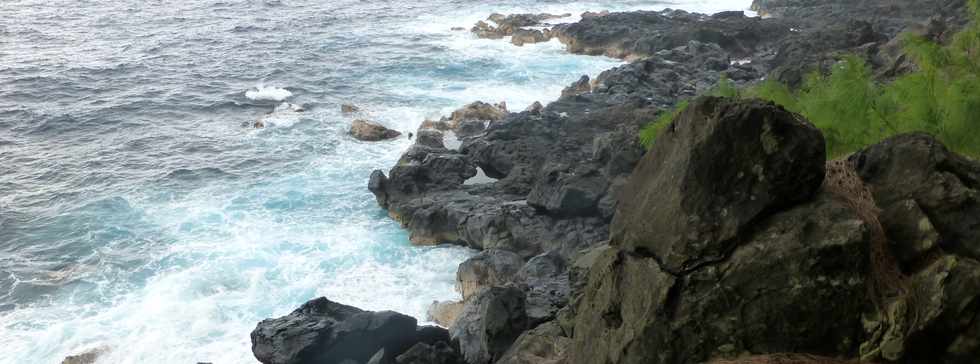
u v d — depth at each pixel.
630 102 50.41
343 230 40.75
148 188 46.22
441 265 37.41
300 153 51.66
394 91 65.81
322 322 24.73
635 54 73.31
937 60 15.24
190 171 48.69
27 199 44.97
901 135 12.50
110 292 34.84
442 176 43.81
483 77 69.44
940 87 14.41
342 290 35.06
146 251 38.50
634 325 11.74
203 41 86.50
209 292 34.69
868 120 14.36
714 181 11.20
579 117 49.34
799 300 10.62
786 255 10.67
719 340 11.00
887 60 49.12
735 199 11.09
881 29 72.25
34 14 99.81
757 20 78.31
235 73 72.94
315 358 24.19
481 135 49.03
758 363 10.62
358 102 63.03
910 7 79.44
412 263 37.62
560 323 19.62
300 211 42.97
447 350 23.84
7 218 42.28
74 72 73.69
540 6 106.56
